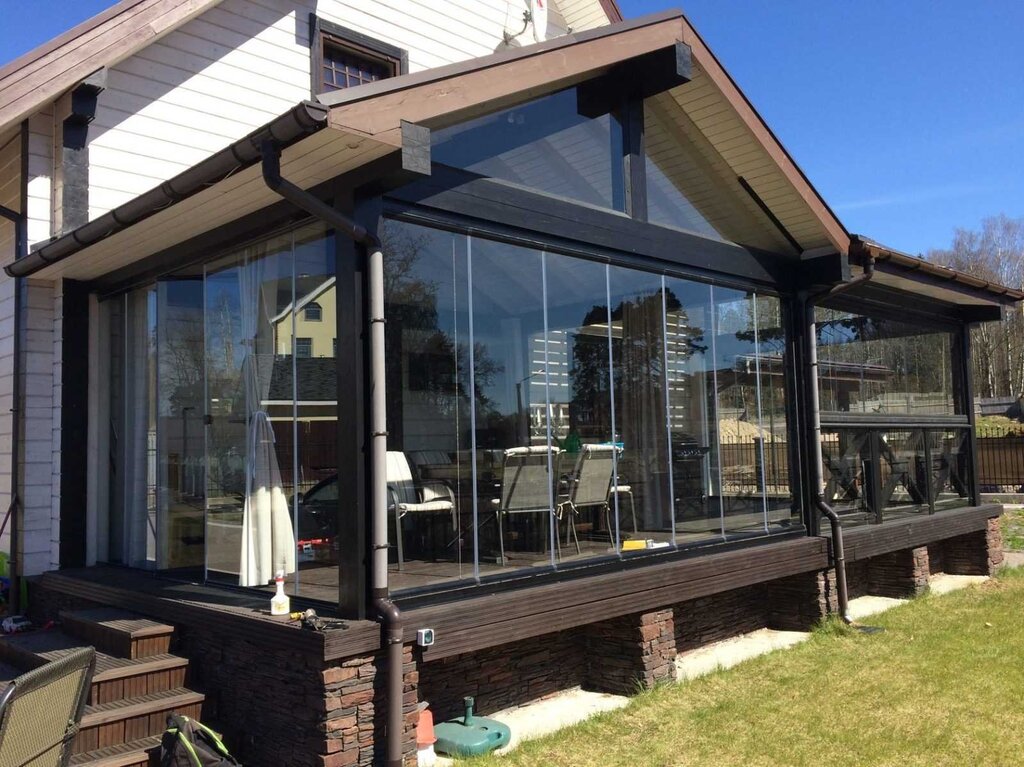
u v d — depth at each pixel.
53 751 3.17
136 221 5.23
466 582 4.97
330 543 4.84
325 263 4.83
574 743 4.96
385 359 4.91
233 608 4.87
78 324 7.06
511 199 5.46
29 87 6.59
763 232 7.74
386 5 9.52
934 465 10.12
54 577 6.50
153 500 6.43
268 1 8.52
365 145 4.18
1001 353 48.91
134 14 7.21
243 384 5.47
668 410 6.83
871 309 9.20
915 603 8.73
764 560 7.02
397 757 4.24
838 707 5.50
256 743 4.54
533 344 5.97
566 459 6.14
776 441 7.77
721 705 5.57
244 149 4.14
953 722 5.20
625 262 6.35
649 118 6.66
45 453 7.08
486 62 4.72
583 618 5.45
